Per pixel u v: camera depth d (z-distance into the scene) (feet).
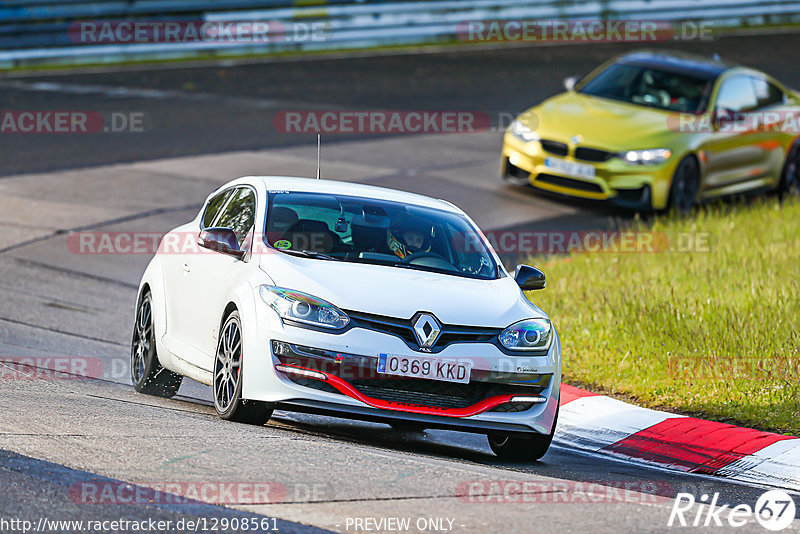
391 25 358.64
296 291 81.15
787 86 311.27
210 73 300.61
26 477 60.23
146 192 188.24
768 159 208.13
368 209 93.86
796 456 86.79
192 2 318.86
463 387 81.51
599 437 95.50
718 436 91.81
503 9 378.53
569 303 130.41
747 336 113.09
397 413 79.77
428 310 81.41
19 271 143.02
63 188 186.60
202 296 91.04
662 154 186.09
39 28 291.17
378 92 285.43
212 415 86.12
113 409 80.43
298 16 339.36
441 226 94.68
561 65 334.24
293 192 94.17
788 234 168.14
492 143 245.86
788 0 429.38
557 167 190.60
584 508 64.49
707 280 138.41
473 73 317.42
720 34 403.95
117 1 303.89
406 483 66.49
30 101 250.78
